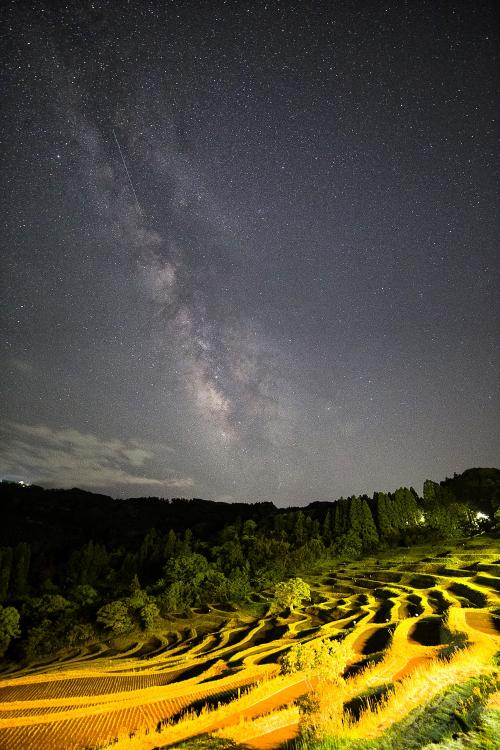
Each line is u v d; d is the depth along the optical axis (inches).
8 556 4500.5
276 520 5969.5
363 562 4320.9
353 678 927.7
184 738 698.2
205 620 3243.1
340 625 2171.5
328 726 601.6
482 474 6112.2
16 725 1026.1
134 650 2741.1
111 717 1061.1
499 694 669.9
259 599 3656.5
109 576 4687.5
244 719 773.3
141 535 7357.3
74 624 3036.4
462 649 1012.5
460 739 535.5
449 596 2311.8
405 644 1315.2
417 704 660.7
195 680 1391.5
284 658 987.9
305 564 4409.5
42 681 1731.1
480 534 4503.0
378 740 543.2
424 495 5585.6
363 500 5639.8
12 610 2864.2
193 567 3998.5
